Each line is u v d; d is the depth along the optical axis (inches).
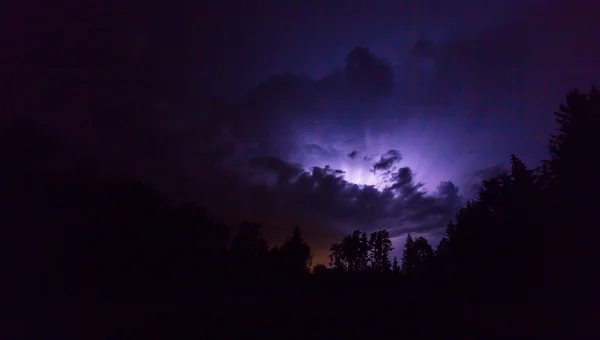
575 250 903.1
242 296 1408.7
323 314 850.8
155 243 1545.3
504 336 625.6
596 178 900.0
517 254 1037.8
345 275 2229.3
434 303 979.3
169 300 1225.4
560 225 932.6
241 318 813.9
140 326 759.7
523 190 1112.2
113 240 1398.9
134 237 1472.7
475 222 1302.9
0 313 871.7
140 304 1071.6
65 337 697.0
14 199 1256.8
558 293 911.0
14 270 1168.8
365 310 893.8
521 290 1039.0
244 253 2071.9
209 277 1759.4
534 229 995.9
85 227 1344.7
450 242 1641.2
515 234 1040.2
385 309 898.7
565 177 966.4
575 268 911.0
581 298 814.5
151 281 1485.0
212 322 781.9
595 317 673.6
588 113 962.7
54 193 1339.8
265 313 870.4
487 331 657.6
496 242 1103.0
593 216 880.9
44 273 1202.6
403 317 800.3
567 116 1004.6
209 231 1868.8
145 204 1578.5
